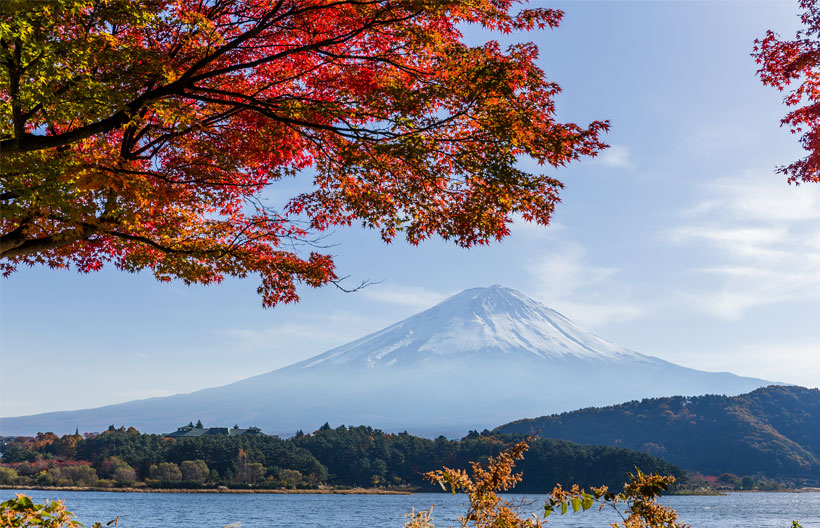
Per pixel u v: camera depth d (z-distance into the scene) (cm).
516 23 806
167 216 959
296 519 8969
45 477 14125
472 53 761
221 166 905
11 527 357
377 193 902
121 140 980
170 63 766
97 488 14200
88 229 843
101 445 16700
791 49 981
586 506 306
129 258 977
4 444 19112
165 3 753
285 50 865
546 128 782
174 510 10050
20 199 771
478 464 318
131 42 763
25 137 752
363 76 831
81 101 709
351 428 19488
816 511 11738
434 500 13562
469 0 775
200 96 796
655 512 299
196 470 15462
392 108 771
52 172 745
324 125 799
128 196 816
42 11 654
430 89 760
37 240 848
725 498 16575
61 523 373
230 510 10538
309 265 956
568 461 13100
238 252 948
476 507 310
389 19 782
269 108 834
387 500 13825
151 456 16288
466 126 798
